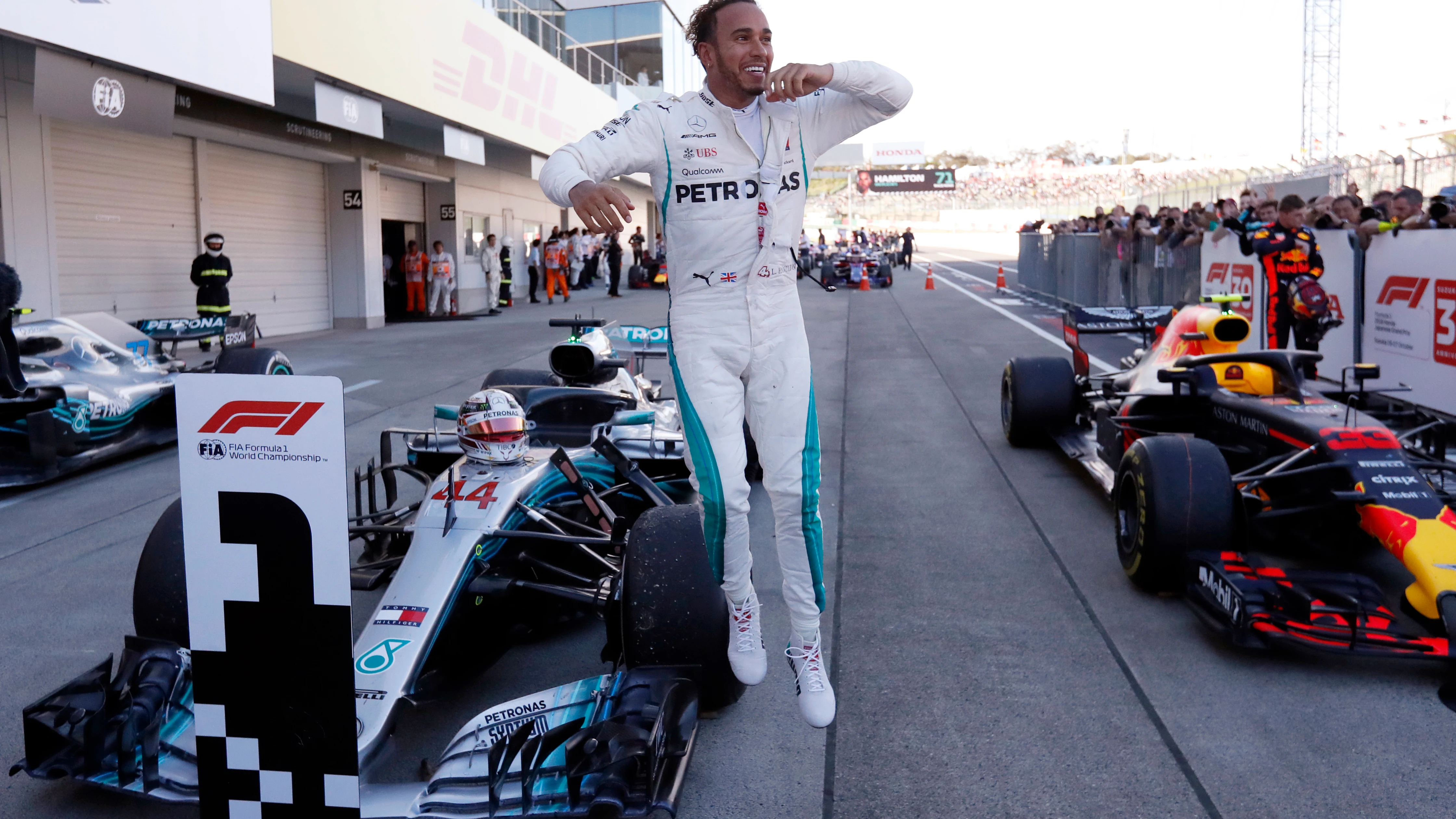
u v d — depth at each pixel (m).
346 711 2.04
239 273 15.26
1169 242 13.61
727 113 2.33
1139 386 6.04
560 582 3.97
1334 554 4.67
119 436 7.30
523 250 26.45
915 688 3.56
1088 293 18.62
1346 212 9.27
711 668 3.01
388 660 2.71
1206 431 5.37
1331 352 9.18
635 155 2.31
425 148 19.45
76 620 4.27
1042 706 3.41
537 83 19.84
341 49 12.23
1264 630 3.50
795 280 2.46
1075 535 5.29
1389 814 2.72
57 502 6.36
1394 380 8.06
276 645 2.05
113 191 12.51
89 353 7.35
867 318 17.83
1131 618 4.16
